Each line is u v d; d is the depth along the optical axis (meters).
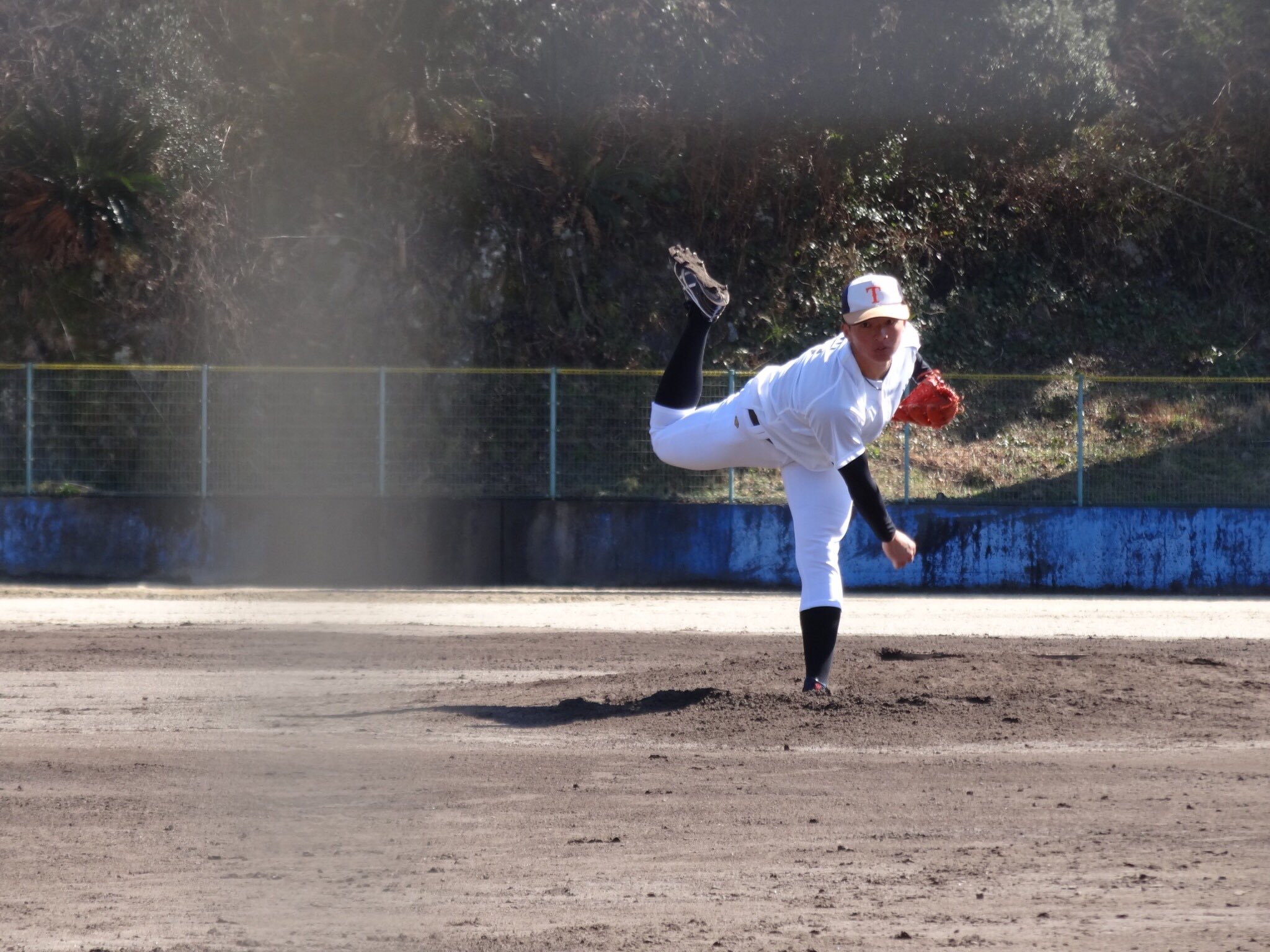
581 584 80.50
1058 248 111.88
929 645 48.94
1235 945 15.70
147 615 61.12
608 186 101.56
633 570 80.75
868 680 34.28
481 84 99.94
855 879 18.78
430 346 94.75
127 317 90.69
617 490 83.62
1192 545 81.88
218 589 75.38
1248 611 68.69
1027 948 15.65
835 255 104.56
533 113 102.19
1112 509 81.94
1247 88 119.44
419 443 83.06
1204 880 18.50
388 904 17.66
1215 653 46.28
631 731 29.80
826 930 16.36
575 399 84.94
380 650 47.50
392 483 82.06
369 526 80.06
